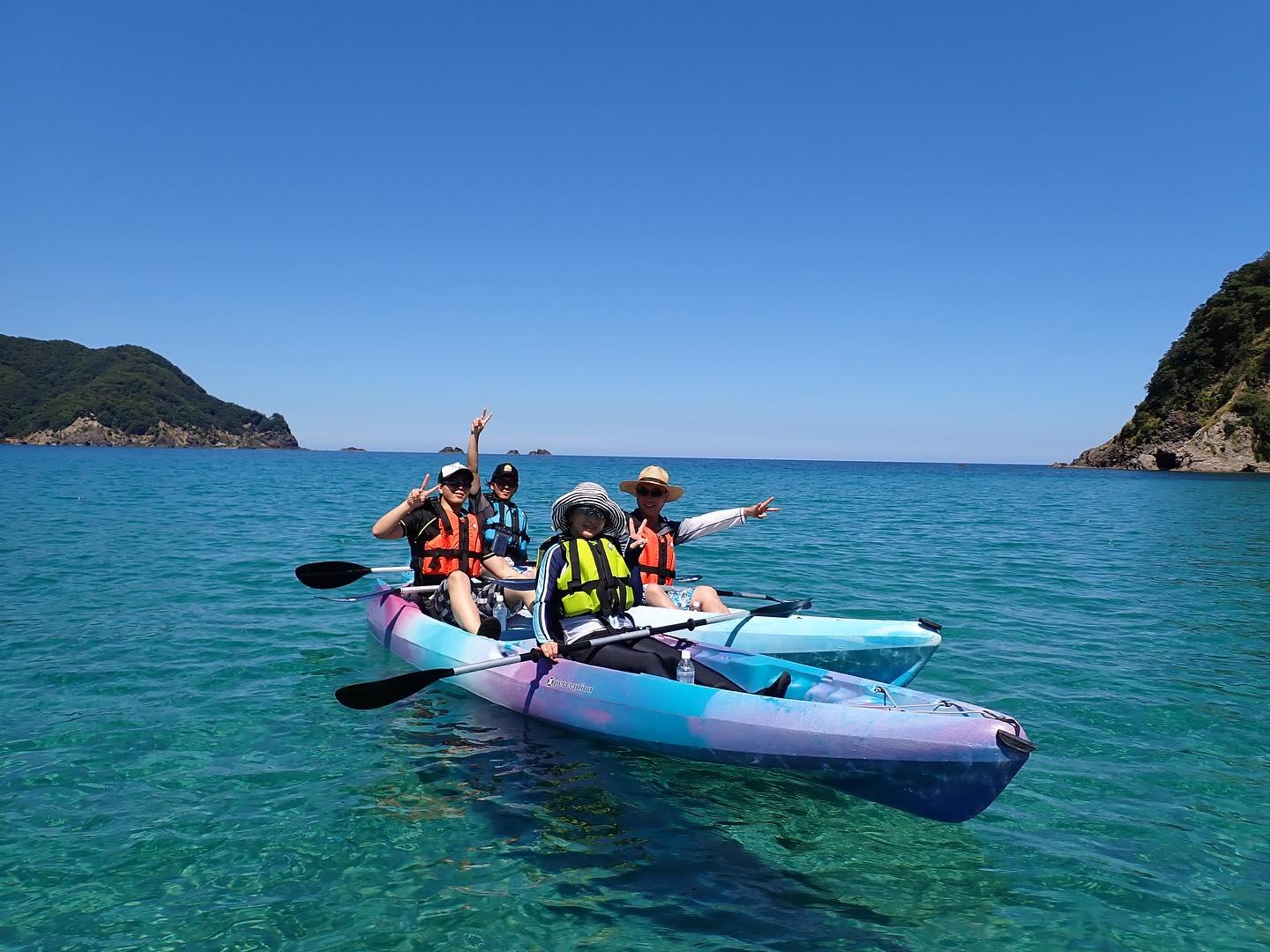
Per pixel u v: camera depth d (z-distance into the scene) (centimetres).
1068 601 934
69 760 440
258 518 1805
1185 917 310
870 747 373
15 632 707
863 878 335
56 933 291
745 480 5831
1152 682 602
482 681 555
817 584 1027
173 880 326
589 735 480
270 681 590
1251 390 8531
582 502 504
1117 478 7438
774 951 286
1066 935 298
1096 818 389
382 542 1398
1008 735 339
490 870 337
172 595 885
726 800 406
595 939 291
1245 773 441
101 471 4459
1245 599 966
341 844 356
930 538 1653
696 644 530
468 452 799
